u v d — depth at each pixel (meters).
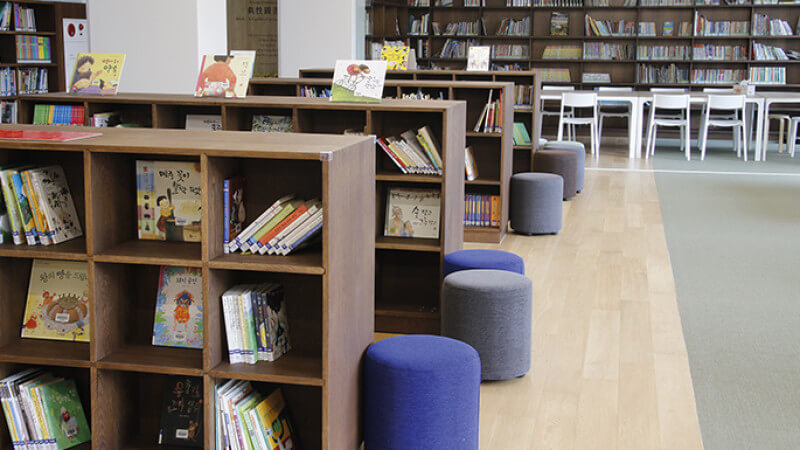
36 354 2.71
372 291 3.01
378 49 9.96
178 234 2.83
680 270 5.57
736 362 3.91
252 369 2.60
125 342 2.83
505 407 3.42
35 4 10.42
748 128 12.34
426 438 2.75
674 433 3.18
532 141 7.61
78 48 10.93
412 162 4.26
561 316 4.58
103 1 6.70
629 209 7.71
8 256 2.74
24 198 2.68
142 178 2.83
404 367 2.72
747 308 4.74
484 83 5.90
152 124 4.52
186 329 2.81
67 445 2.85
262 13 9.92
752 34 12.98
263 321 2.65
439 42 13.98
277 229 2.62
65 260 2.88
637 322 4.48
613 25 13.38
